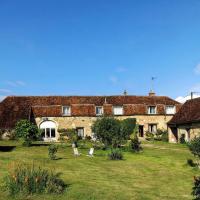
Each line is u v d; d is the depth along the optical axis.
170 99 67.12
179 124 54.53
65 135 50.56
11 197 16.75
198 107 53.00
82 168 26.88
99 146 41.38
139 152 38.53
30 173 18.09
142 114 63.44
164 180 24.23
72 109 62.06
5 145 44.22
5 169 23.09
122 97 65.88
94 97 65.12
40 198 16.84
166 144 50.47
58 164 27.94
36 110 61.47
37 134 43.78
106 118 41.41
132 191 20.25
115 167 28.27
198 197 16.14
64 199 17.14
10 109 60.44
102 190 19.72
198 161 30.20
